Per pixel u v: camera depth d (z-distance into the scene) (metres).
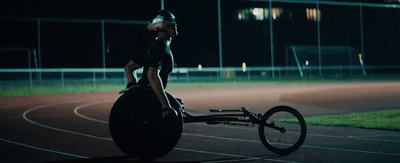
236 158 6.43
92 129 9.79
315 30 42.44
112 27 43.75
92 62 43.50
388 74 43.72
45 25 42.94
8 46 42.38
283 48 42.06
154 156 6.18
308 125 9.78
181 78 36.31
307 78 37.09
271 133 8.20
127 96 6.11
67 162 6.27
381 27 44.16
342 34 43.31
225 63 41.91
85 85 30.72
